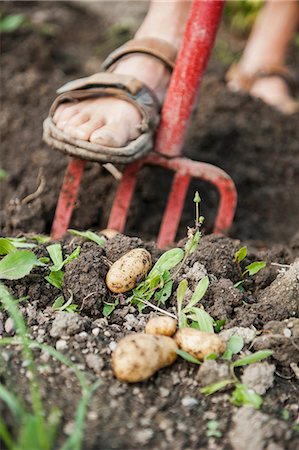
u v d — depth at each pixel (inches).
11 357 34.7
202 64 42.3
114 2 80.0
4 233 46.2
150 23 45.7
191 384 34.5
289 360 35.4
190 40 41.9
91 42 71.5
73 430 32.2
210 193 51.8
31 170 50.8
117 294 37.7
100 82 42.8
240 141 55.4
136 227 49.1
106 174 49.1
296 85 61.4
